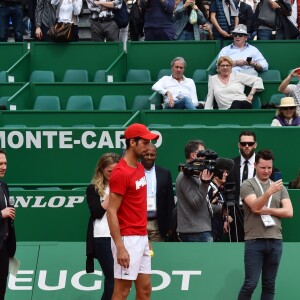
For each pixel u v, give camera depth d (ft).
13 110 133.28
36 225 109.50
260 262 89.71
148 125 126.21
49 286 95.14
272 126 120.16
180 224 97.50
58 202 109.50
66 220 109.60
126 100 147.95
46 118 133.18
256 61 150.92
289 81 136.46
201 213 97.30
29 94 147.95
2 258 89.51
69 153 119.85
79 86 148.05
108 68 155.12
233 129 119.03
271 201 90.63
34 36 166.09
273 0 158.92
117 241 80.07
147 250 82.79
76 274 95.66
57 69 161.38
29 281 95.20
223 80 141.28
